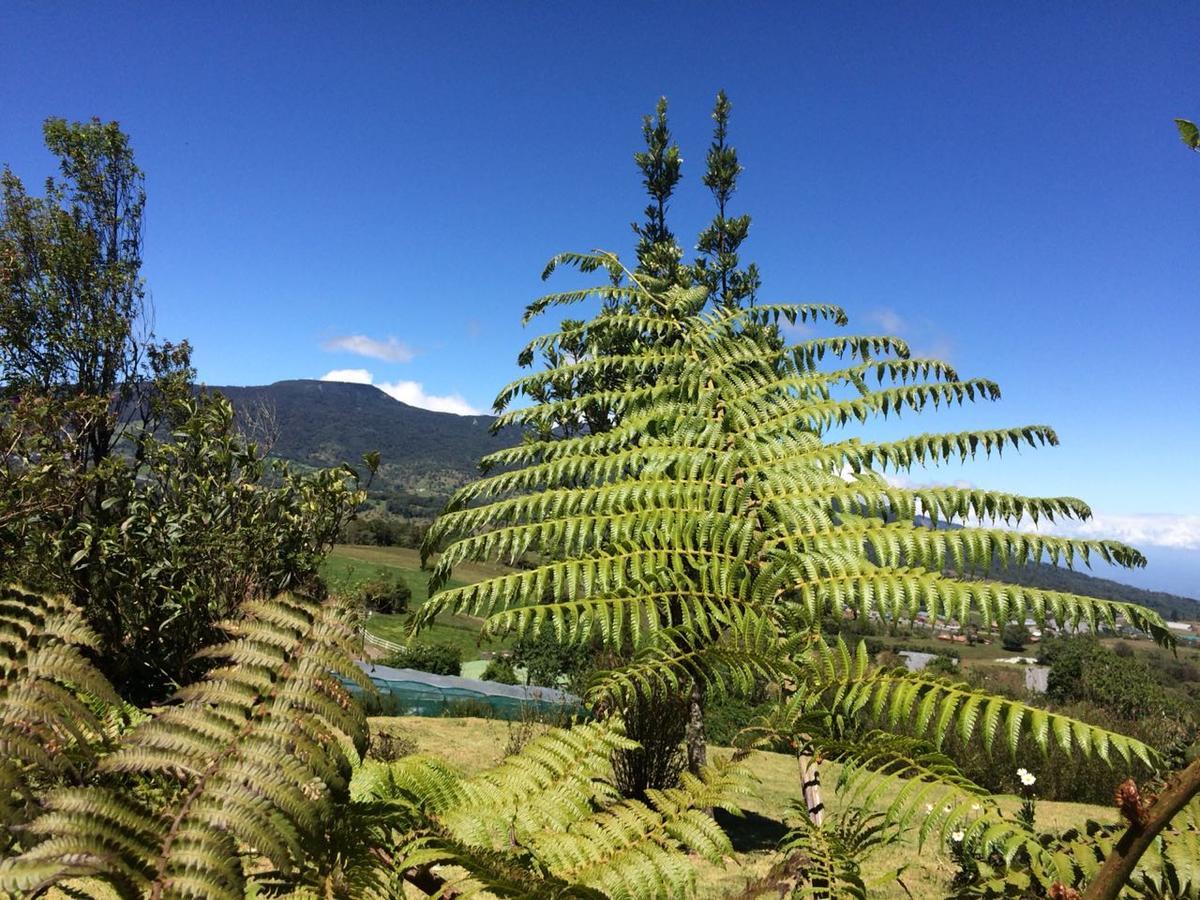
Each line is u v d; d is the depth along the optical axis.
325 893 0.78
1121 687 9.59
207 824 0.58
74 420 6.43
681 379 1.91
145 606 4.61
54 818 0.54
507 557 1.40
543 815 0.99
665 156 7.40
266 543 5.73
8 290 11.93
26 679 0.60
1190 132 1.03
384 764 1.05
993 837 0.93
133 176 14.78
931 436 1.58
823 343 2.14
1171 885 1.01
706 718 6.42
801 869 1.09
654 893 0.85
